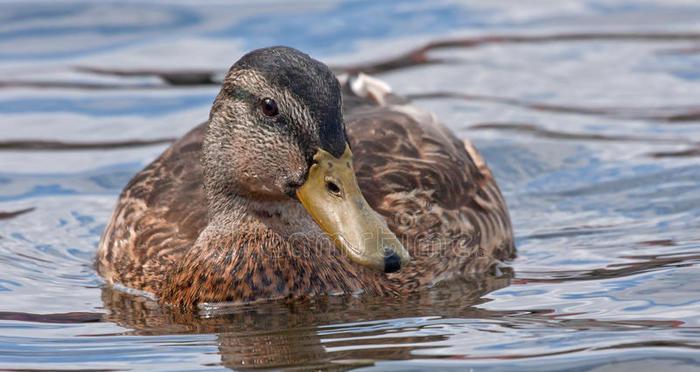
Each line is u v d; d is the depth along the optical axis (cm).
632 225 1371
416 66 1881
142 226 1256
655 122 1681
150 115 1738
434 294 1175
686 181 1484
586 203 1455
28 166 1587
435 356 962
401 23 2038
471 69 1872
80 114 1742
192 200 1248
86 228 1425
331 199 1062
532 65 1883
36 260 1325
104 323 1109
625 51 1923
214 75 1844
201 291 1152
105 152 1628
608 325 1020
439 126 1448
